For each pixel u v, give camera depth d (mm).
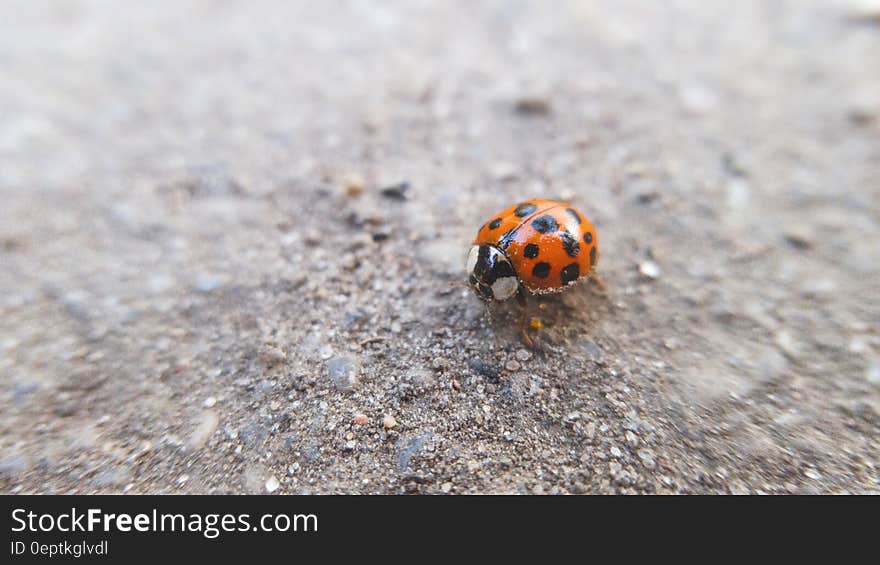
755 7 103
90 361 72
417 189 81
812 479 67
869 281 74
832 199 79
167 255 77
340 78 92
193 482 68
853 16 98
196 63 96
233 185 82
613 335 72
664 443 68
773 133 85
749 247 76
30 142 87
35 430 69
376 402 70
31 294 76
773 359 71
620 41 96
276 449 68
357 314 73
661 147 84
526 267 70
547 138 85
